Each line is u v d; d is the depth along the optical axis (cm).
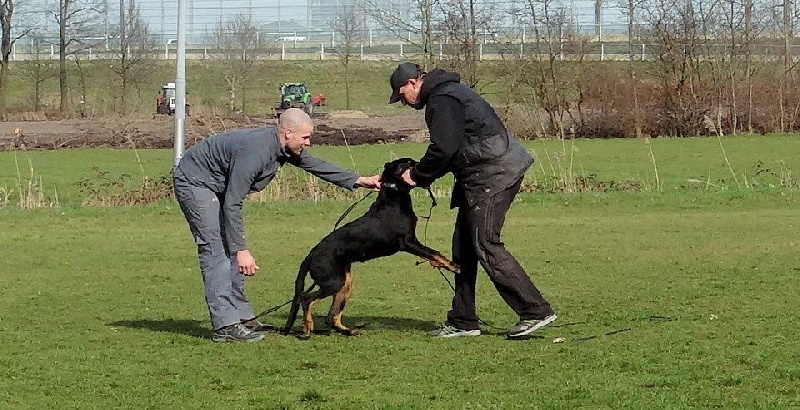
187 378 656
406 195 773
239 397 609
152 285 1084
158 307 952
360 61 5838
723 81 3450
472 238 767
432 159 745
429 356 716
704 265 1147
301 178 2067
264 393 616
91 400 606
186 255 1316
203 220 773
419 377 652
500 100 3600
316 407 583
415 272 1141
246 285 1079
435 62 3791
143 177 2242
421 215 1731
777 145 3059
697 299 932
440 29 3747
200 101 4909
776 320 815
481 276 1113
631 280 1059
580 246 1340
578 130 3441
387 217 770
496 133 755
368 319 876
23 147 3031
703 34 3466
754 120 3450
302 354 727
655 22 3522
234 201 762
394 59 5844
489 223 760
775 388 606
